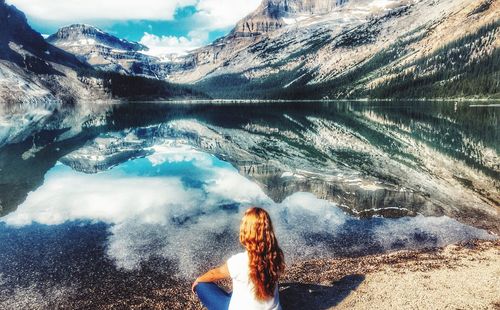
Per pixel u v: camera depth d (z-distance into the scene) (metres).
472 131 47.41
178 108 139.00
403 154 30.48
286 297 8.49
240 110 117.44
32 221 14.65
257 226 5.32
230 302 5.71
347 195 18.00
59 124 65.00
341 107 138.25
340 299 8.38
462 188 19.41
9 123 68.56
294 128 54.19
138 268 10.68
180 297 9.16
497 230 13.36
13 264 10.98
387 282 9.22
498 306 7.98
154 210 15.83
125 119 76.94
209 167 25.36
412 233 13.05
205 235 12.99
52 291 9.55
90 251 11.80
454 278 9.39
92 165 26.33
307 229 13.41
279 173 23.19
